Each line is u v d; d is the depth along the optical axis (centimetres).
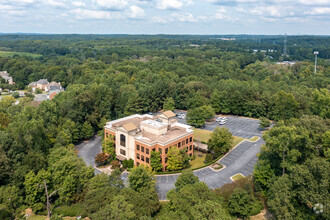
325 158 7006
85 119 12294
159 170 8756
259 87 16275
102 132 11812
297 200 6288
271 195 6347
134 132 9300
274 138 6919
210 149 10300
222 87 16300
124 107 14600
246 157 9569
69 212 6556
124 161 9256
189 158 8981
